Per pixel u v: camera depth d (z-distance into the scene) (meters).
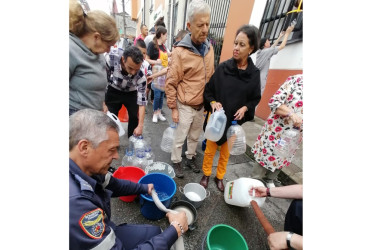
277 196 1.28
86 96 1.16
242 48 1.36
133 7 18.72
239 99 1.52
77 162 0.75
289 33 2.38
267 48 2.55
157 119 3.38
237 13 3.64
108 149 0.75
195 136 1.99
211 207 1.69
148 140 2.68
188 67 1.57
